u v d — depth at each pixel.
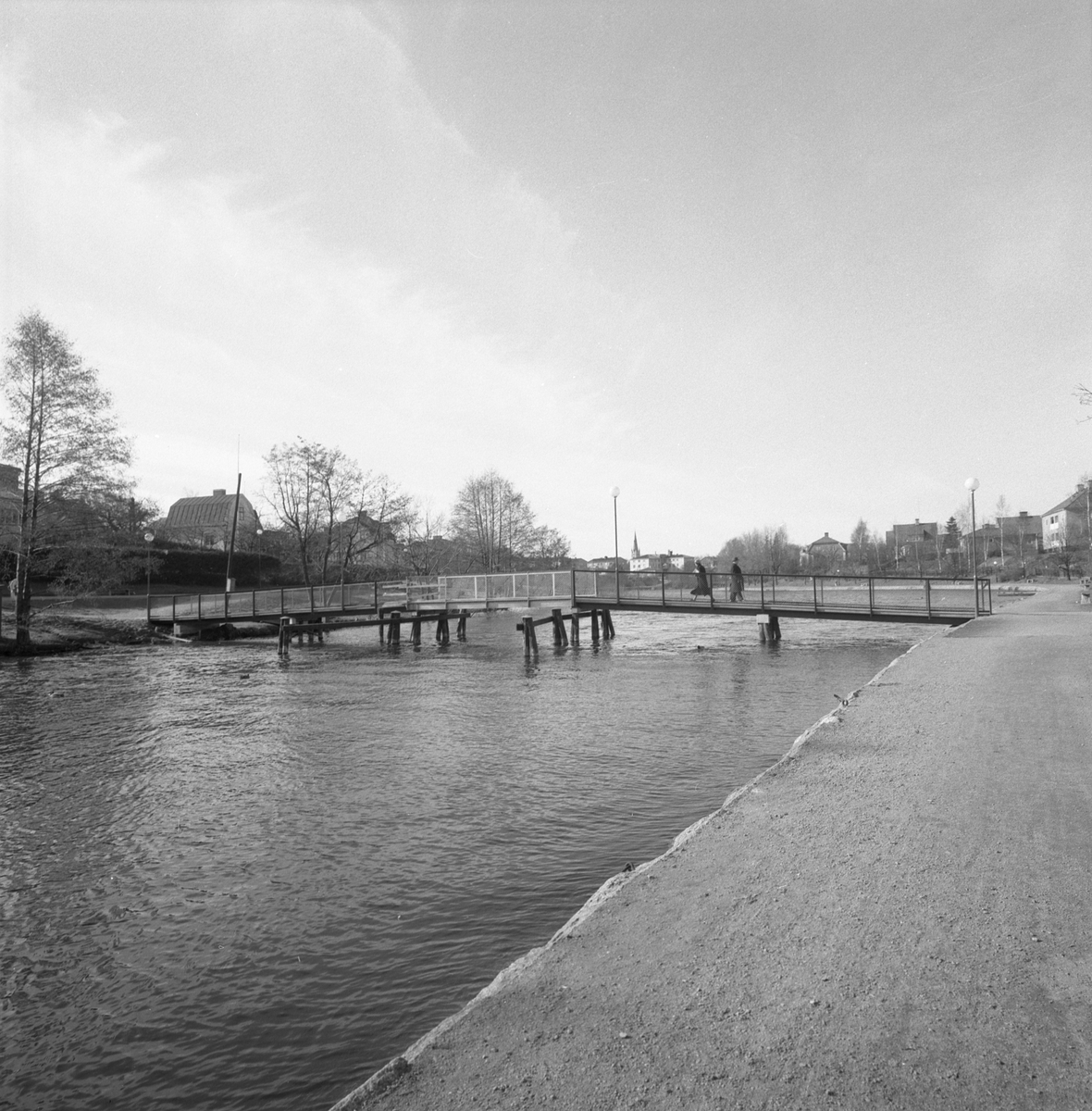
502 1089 2.57
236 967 5.41
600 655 25.69
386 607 33.50
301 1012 4.83
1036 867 4.38
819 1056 2.69
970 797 5.75
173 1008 4.94
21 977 5.38
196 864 7.37
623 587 29.44
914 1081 2.52
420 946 5.60
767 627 28.39
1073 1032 2.78
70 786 10.20
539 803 8.94
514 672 21.72
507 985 3.31
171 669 23.88
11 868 7.34
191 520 92.12
